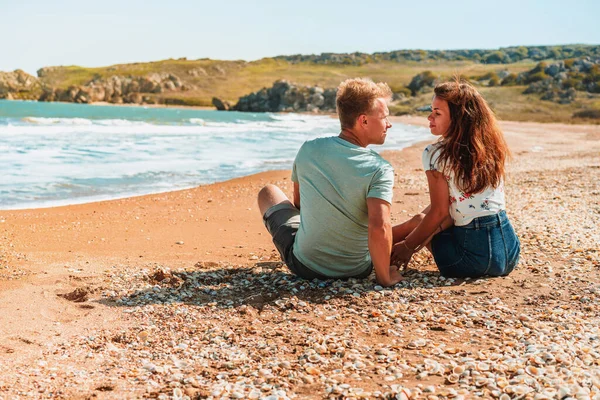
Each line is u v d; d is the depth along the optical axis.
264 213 4.66
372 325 3.41
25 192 9.66
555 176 11.51
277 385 2.60
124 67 164.00
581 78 85.62
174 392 2.54
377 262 4.02
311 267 4.21
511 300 3.85
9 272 4.58
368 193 3.93
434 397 2.42
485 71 139.12
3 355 2.98
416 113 77.12
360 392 2.49
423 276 4.43
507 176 11.89
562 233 5.86
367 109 3.91
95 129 26.11
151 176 12.03
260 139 24.03
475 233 4.20
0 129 22.88
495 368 2.68
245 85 146.75
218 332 3.36
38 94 137.50
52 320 3.57
